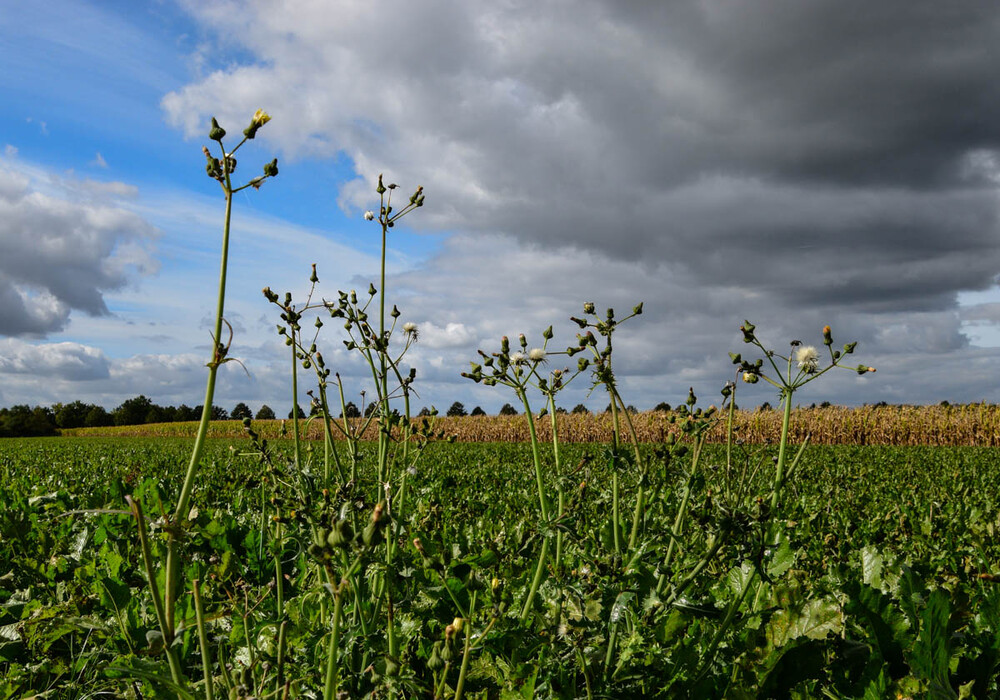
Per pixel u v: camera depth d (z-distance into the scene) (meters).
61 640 2.51
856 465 10.99
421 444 2.39
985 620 2.00
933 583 2.52
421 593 1.95
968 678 1.76
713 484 3.06
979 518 4.72
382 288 2.52
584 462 2.33
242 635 2.21
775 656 1.71
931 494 7.21
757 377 2.11
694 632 2.03
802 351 2.09
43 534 3.41
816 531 4.30
